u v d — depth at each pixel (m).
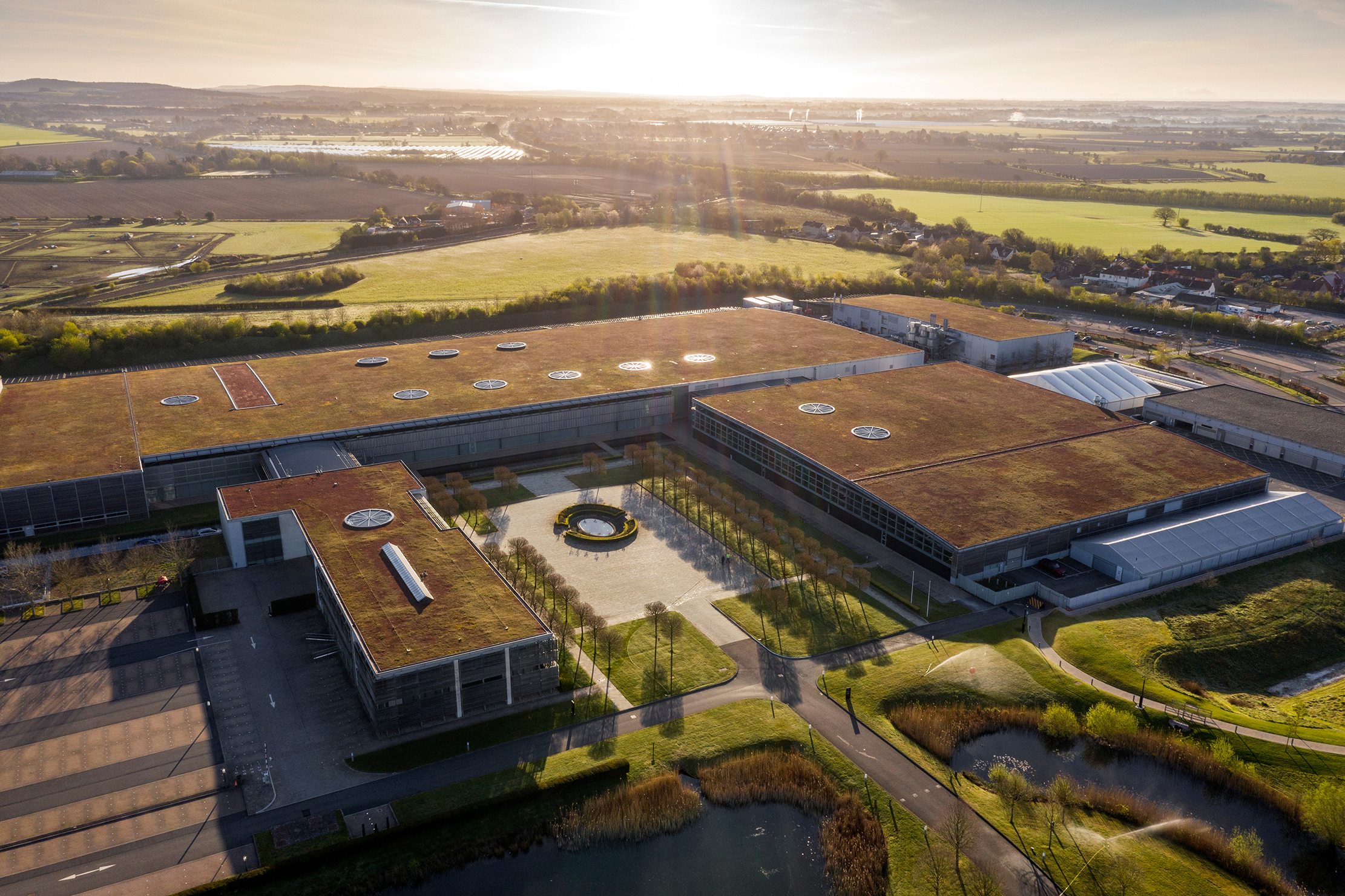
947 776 80.50
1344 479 145.12
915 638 101.31
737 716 87.56
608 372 168.88
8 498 118.06
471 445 149.88
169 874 68.38
